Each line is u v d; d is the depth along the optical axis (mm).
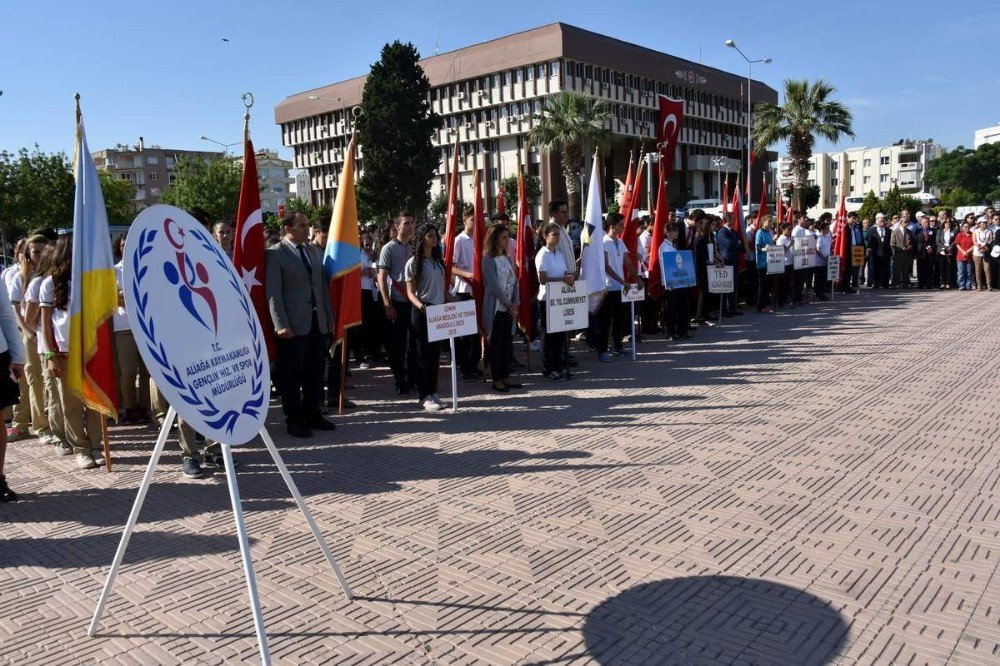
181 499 5195
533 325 10758
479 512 4738
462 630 3334
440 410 7594
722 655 3068
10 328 5254
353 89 66375
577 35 52062
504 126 56188
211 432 2996
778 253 14719
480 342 9359
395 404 8000
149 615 3572
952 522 4352
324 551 3590
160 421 6605
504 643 3215
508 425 6895
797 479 5164
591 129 39906
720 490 4992
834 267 16547
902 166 118438
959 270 17484
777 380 8438
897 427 6375
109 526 4746
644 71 57781
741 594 3576
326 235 7965
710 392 7965
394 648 3201
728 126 70000
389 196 48938
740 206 14578
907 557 3916
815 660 3010
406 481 5391
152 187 114625
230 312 3375
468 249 9453
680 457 5734
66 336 5949
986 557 3889
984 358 9297
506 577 3832
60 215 46938
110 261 5441
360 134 48938
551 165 51531
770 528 4344
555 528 4441
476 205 8789
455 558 4078
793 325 12922
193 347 3078
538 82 53125
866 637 3166
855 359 9531
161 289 3006
